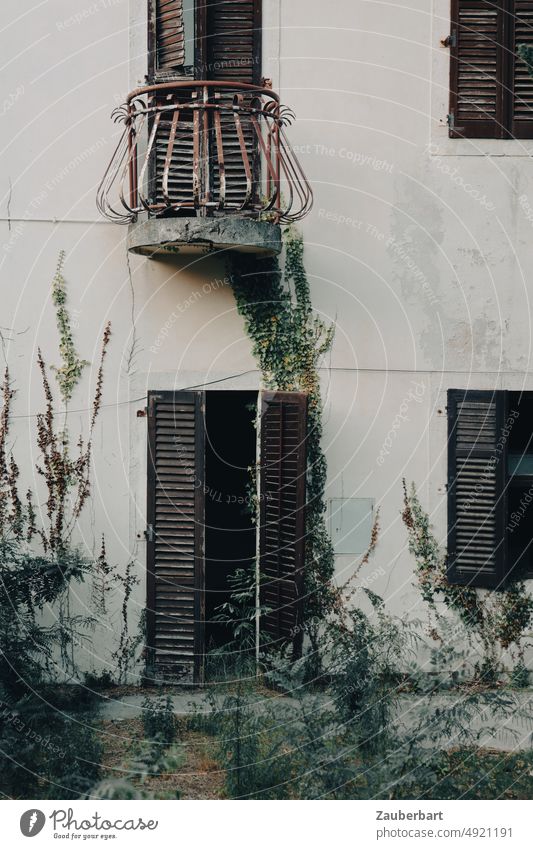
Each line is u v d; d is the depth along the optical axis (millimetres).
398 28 7648
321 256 7637
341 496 7660
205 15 7461
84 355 7551
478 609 7672
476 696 6320
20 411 7531
